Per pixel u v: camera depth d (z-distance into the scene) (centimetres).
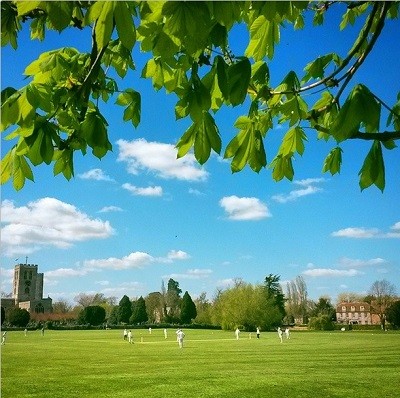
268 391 1812
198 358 3259
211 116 194
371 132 185
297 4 184
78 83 234
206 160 193
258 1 170
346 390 1825
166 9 157
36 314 12900
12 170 202
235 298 9444
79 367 2695
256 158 221
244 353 3691
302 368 2553
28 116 181
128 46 152
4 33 230
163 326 11888
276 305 10650
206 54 192
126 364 2856
